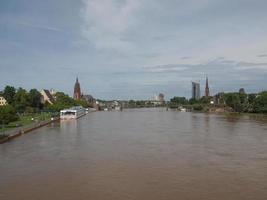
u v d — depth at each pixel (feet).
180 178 169.27
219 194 144.36
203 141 301.84
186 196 141.59
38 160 213.87
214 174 177.88
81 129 421.18
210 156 227.40
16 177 171.94
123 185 156.87
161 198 138.92
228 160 214.07
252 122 535.19
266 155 231.50
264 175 175.94
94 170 186.70
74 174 177.58
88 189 151.12
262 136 338.75
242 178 169.89
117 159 216.54
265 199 138.72
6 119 380.99
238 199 138.51
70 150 252.01
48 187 154.40
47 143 289.74
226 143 288.71
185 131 391.45
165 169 188.85
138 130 405.18
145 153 238.48
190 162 207.51
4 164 202.28
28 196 142.31
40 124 460.96
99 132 382.22
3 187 154.61
